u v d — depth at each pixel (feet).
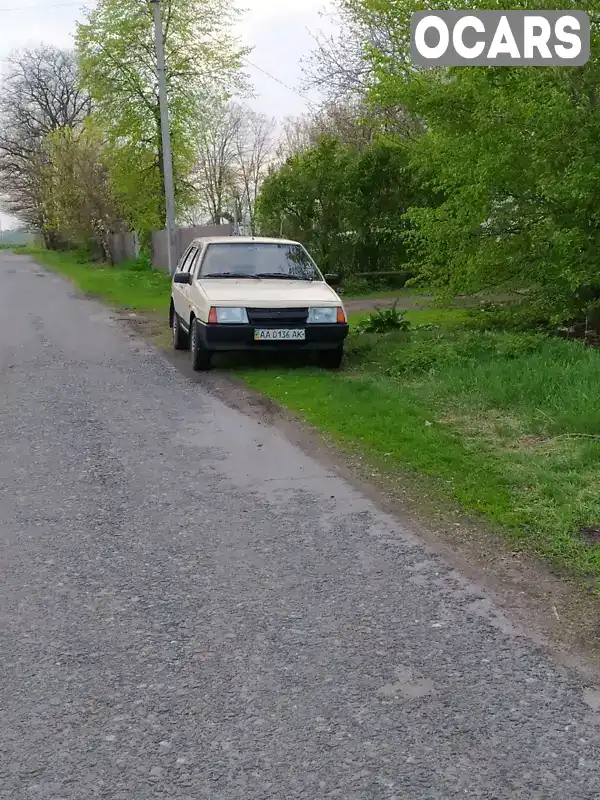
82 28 101.86
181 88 105.09
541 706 10.71
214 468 21.26
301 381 31.50
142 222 115.03
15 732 10.34
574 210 33.50
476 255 36.47
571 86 32.99
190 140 110.42
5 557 15.79
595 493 18.19
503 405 26.40
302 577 14.66
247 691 11.14
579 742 9.98
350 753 9.81
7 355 41.32
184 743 10.05
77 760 9.78
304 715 10.58
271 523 17.30
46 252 212.84
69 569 15.20
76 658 12.08
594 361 28.94
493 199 35.47
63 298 77.05
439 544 15.97
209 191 164.35
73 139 146.10
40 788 9.30
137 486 19.94
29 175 211.41
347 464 21.24
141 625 13.04
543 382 27.48
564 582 14.23
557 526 16.44
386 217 73.92
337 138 75.56
